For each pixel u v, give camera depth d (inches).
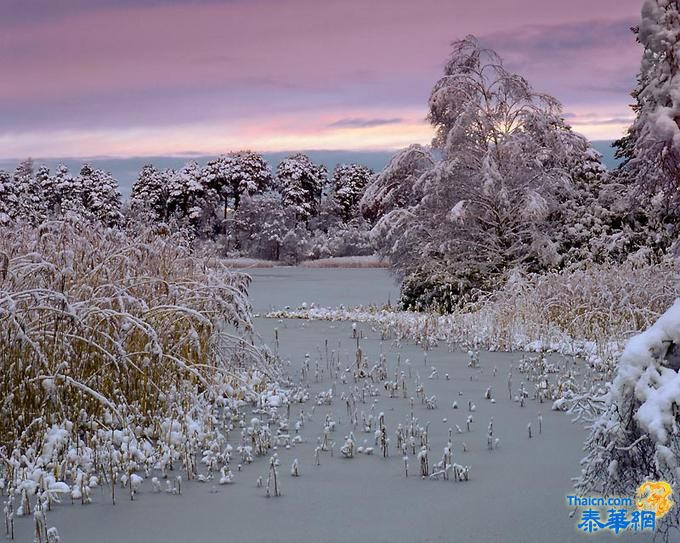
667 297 555.8
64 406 275.3
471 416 319.6
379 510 214.7
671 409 163.8
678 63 172.6
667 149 178.5
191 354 362.3
